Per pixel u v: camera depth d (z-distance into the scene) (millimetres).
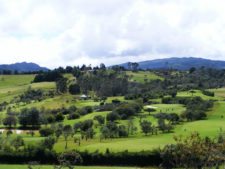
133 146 127125
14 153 130500
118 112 195125
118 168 114250
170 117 178375
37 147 130625
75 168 113438
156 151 118312
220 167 78562
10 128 195500
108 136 152875
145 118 188125
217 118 184625
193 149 77312
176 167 87500
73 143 143375
